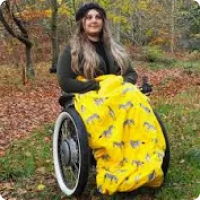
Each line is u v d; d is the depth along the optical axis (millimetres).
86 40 3344
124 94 3010
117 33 17906
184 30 24547
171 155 3830
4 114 7785
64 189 3275
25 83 12484
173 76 13000
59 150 3436
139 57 19391
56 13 14500
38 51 20484
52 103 9039
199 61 19547
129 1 15656
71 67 3311
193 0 21500
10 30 13492
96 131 2945
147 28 23797
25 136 5684
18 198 3340
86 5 3361
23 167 3967
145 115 2957
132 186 2783
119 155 2885
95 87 3203
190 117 5449
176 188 3115
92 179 3346
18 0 14727
